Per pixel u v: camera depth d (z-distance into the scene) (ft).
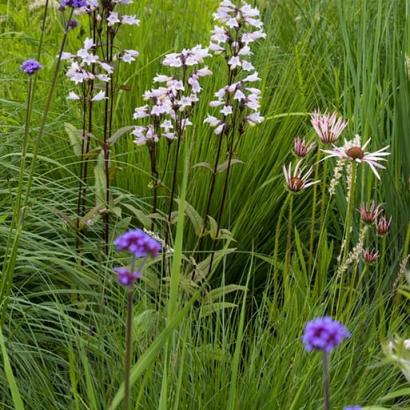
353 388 11.82
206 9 24.67
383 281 16.97
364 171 18.22
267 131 19.75
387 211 18.06
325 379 6.64
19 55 22.47
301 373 12.21
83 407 11.89
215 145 19.04
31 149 18.67
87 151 17.01
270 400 11.23
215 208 18.79
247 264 18.51
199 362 12.08
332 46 24.04
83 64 16.22
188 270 16.48
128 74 20.95
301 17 25.59
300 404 11.40
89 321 14.90
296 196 19.63
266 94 21.61
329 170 19.44
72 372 10.34
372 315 14.29
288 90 21.36
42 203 17.08
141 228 18.61
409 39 19.93
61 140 19.26
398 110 18.93
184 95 15.92
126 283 6.74
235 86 15.69
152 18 22.50
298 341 12.80
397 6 21.90
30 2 25.70
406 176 18.61
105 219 16.62
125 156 19.35
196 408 11.61
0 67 21.72
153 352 8.27
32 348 14.12
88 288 15.08
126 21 16.38
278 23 25.36
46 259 15.25
